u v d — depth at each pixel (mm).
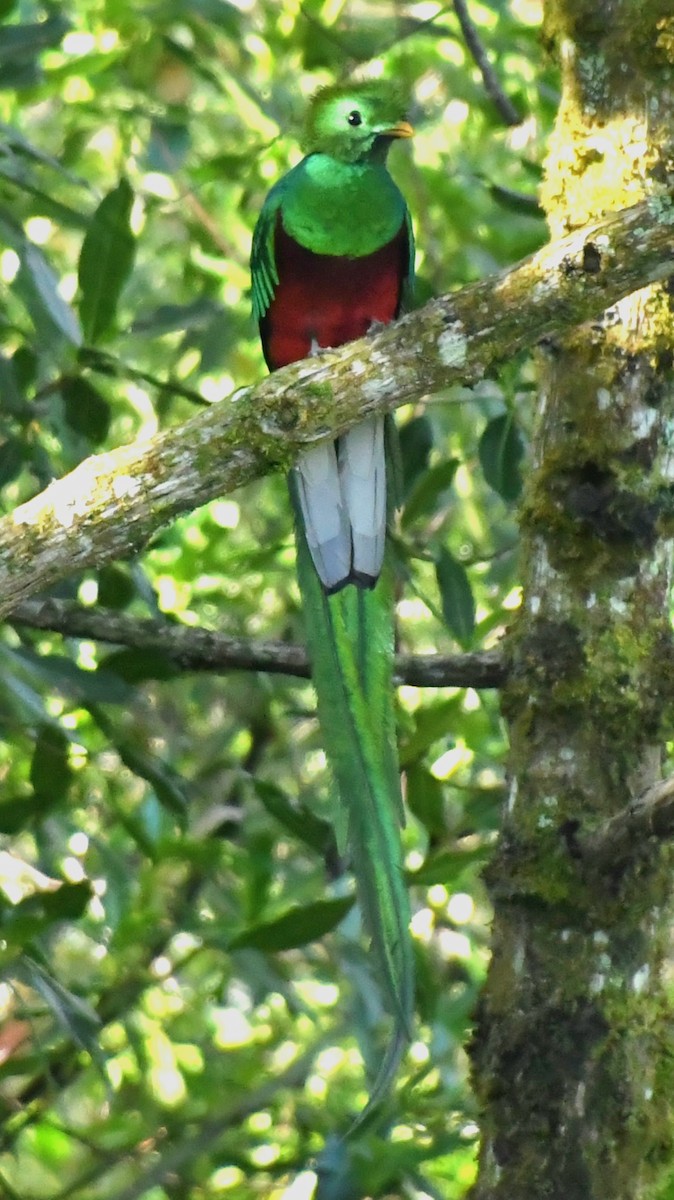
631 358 8164
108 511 7398
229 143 15531
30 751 11133
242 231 15453
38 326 10391
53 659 9586
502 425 10789
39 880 11492
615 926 7750
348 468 9094
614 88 8398
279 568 12930
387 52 14070
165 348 14859
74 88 14477
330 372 7301
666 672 8055
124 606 10812
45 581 7559
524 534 8391
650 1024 7742
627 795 7906
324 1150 8758
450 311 7230
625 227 6926
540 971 7805
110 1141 10375
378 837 8242
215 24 13008
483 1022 7941
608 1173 7551
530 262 7137
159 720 12250
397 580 11992
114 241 10188
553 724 8047
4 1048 11570
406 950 7898
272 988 10242
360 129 9633
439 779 10234
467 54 13859
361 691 8719
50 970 9688
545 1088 7695
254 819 11570
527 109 13195
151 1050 12062
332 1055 12719
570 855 7805
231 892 11547
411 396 7410
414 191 13875
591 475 8156
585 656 8039
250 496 15234
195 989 12945
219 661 9688
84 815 13008
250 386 7387
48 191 14031
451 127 15102
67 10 13859
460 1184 11133
